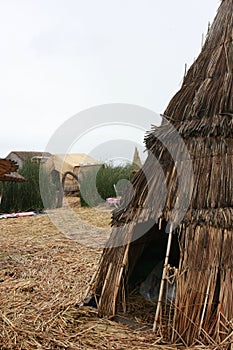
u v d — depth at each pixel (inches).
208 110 129.5
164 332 119.9
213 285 113.4
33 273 190.1
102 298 137.0
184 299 115.8
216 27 145.0
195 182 123.9
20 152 661.9
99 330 124.3
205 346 108.4
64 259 217.3
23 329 123.6
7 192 469.4
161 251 172.6
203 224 118.3
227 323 110.7
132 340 117.1
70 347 112.8
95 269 194.9
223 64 135.3
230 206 119.9
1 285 170.7
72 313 136.9
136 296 155.4
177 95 145.3
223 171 122.6
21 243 264.7
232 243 115.1
